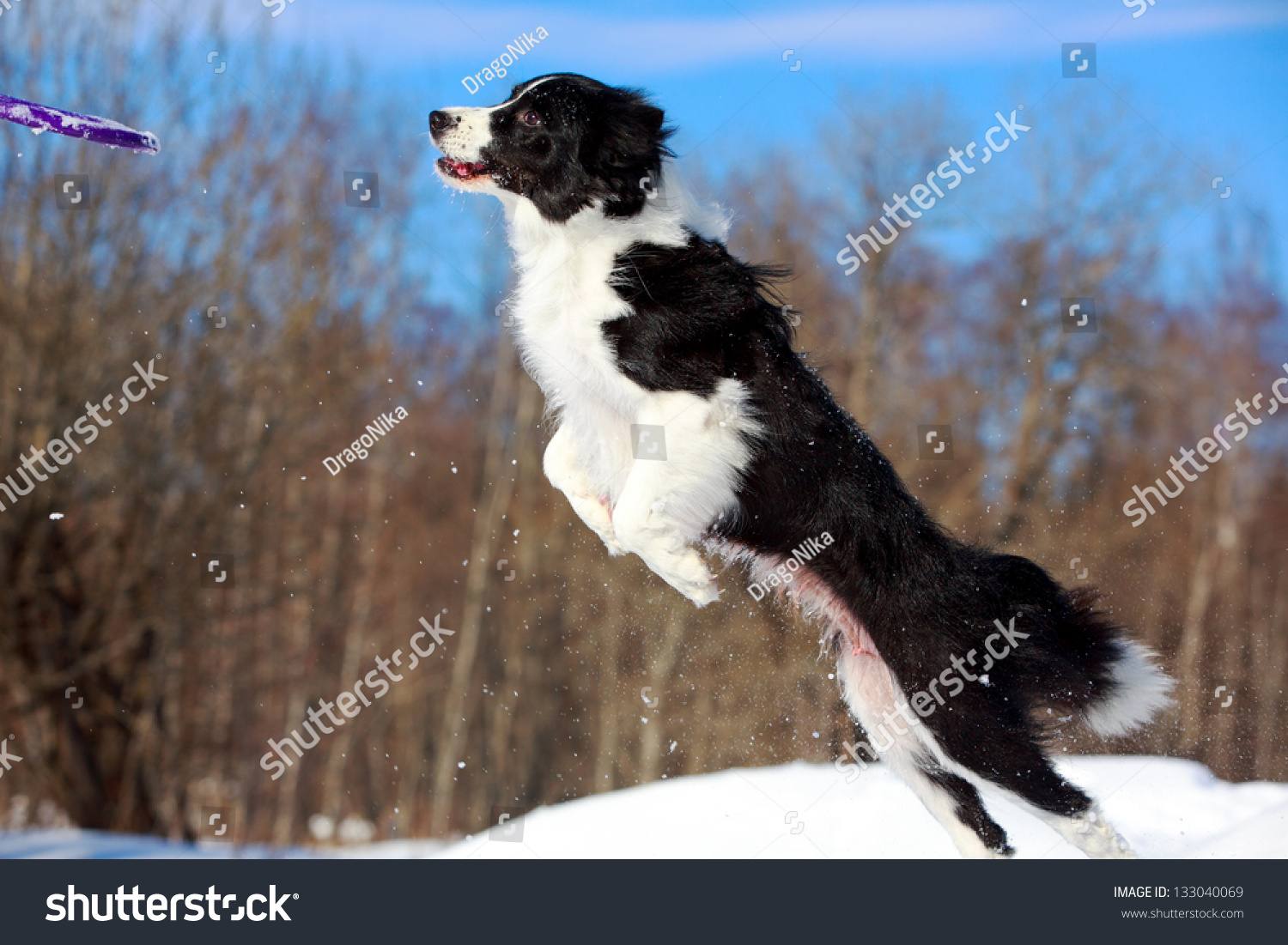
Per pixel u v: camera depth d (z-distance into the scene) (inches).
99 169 515.5
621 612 723.4
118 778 542.0
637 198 197.2
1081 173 665.6
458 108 203.2
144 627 527.5
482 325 804.6
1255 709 736.3
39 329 508.7
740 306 196.1
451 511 821.9
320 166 606.9
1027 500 621.9
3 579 499.5
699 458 189.3
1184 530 795.4
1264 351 749.9
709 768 599.5
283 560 672.4
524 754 773.3
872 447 206.1
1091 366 645.9
